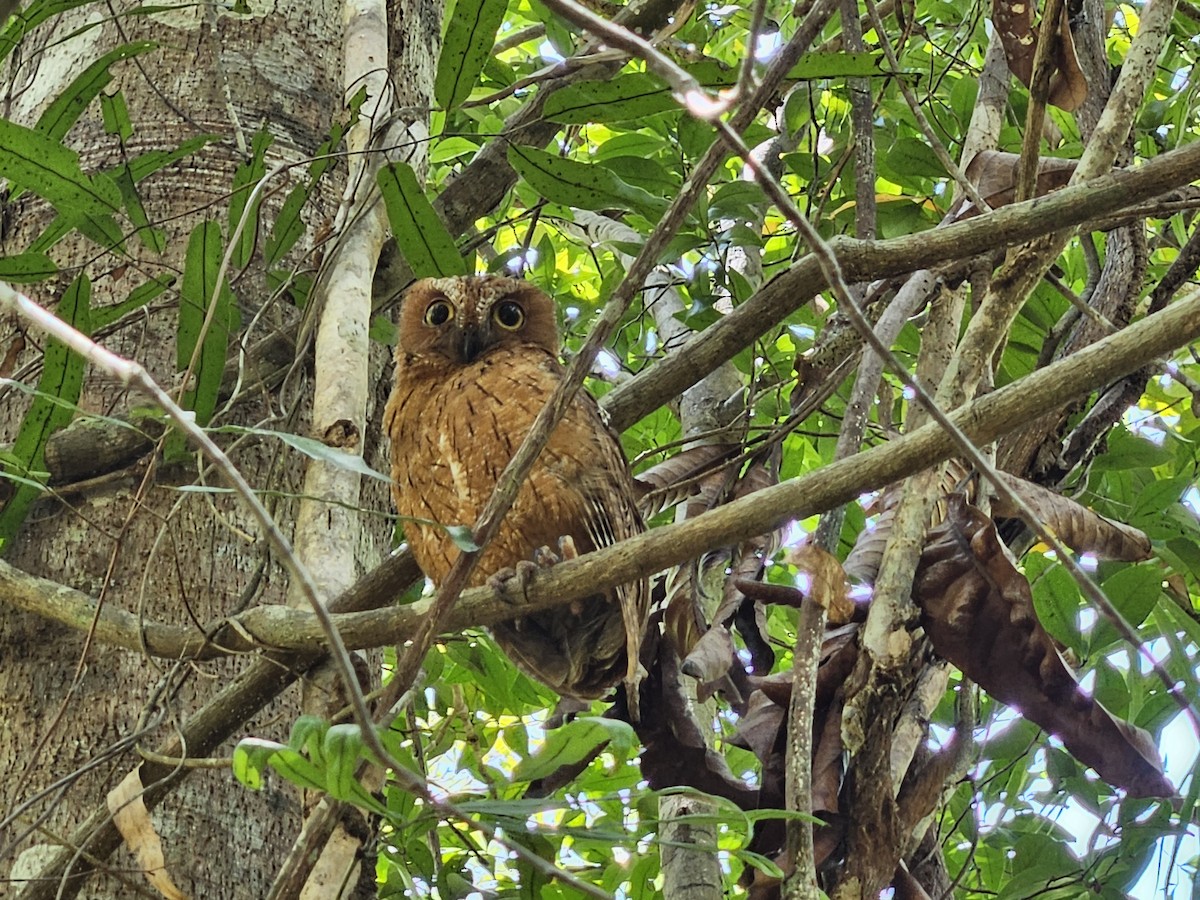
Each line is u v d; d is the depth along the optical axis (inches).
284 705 224.2
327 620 122.1
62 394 218.1
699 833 241.0
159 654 193.5
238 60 279.1
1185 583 282.7
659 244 154.1
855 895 203.6
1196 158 179.0
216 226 215.6
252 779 135.4
